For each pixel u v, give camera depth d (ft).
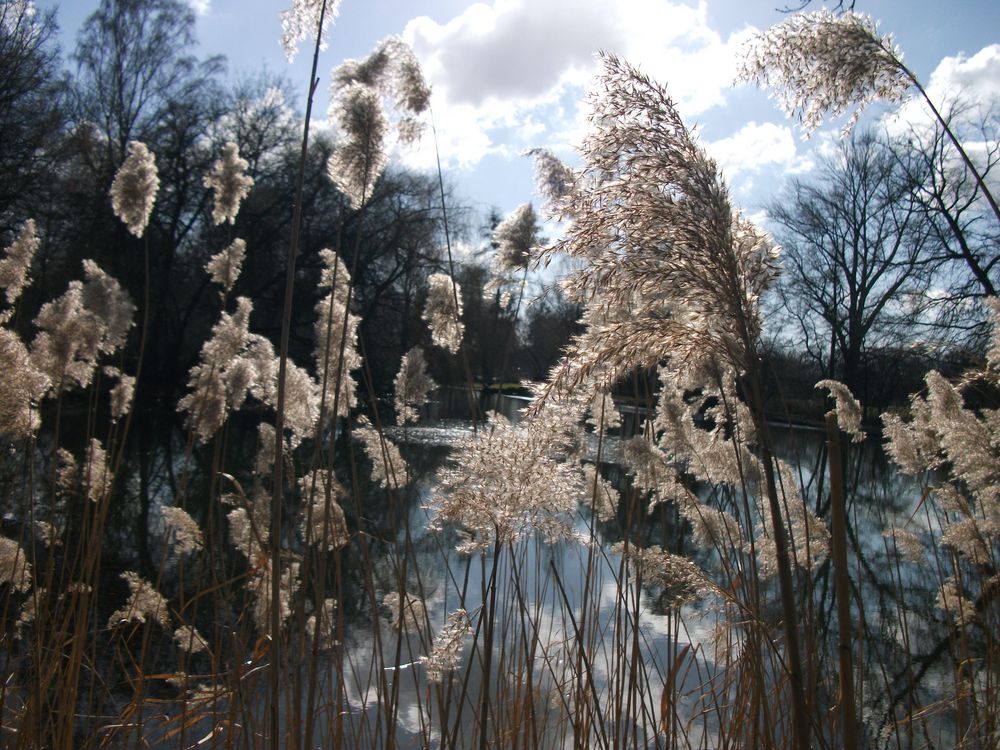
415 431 72.28
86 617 10.49
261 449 12.87
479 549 7.71
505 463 7.16
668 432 11.67
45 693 9.96
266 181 95.81
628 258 5.88
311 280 94.58
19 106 67.15
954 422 11.23
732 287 5.64
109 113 81.76
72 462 14.21
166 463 48.24
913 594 20.74
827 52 7.61
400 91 10.41
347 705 10.97
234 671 10.21
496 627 16.21
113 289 13.20
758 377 5.64
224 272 14.16
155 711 13.79
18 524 16.11
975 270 64.03
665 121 6.07
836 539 5.24
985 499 11.09
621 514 18.67
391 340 97.50
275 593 7.34
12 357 10.06
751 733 9.73
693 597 9.84
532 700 9.86
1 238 66.95
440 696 8.44
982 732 9.98
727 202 5.78
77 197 71.00
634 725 9.87
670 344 5.87
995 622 11.59
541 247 6.31
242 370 13.25
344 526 11.15
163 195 87.45
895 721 11.26
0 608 12.85
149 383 86.07
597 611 11.98
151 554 26.86
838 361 98.02
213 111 89.97
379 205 96.43
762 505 11.10
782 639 11.75
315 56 7.32
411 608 10.46
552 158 12.74
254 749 9.80
